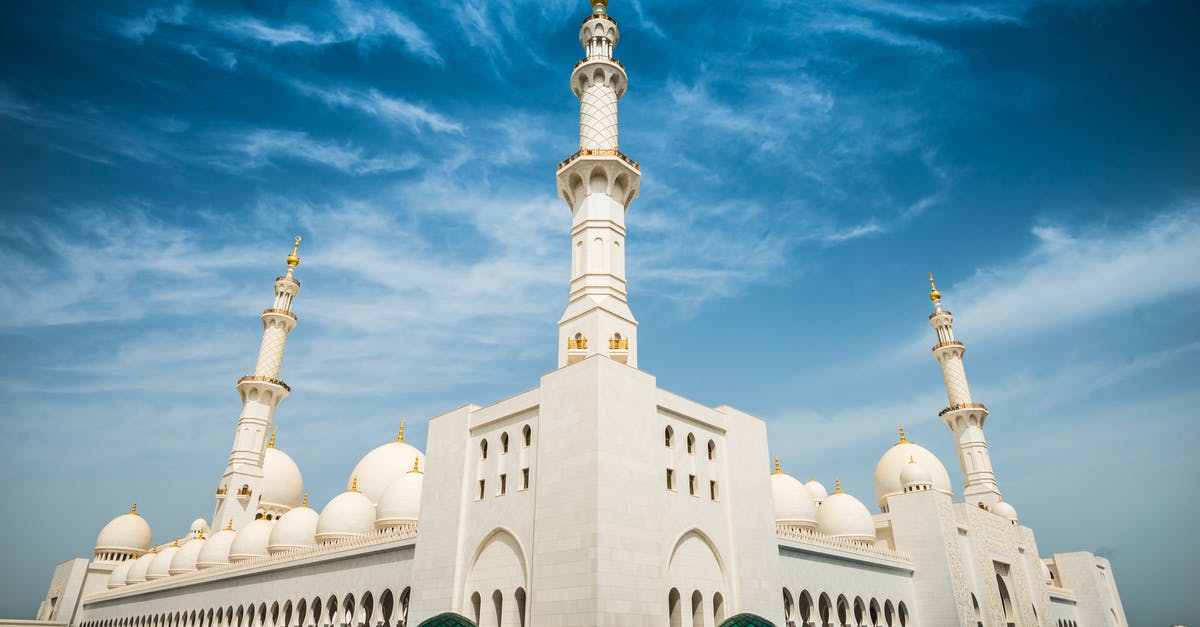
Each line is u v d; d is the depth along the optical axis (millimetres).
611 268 53906
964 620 65312
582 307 51844
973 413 92625
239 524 82375
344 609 56688
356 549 57062
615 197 57219
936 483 86688
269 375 90312
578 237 55750
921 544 68750
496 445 47031
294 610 61906
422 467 83438
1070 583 97250
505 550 43406
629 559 38656
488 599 43125
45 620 102625
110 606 95125
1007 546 79625
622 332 52000
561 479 40688
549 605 38500
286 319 93125
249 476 85188
